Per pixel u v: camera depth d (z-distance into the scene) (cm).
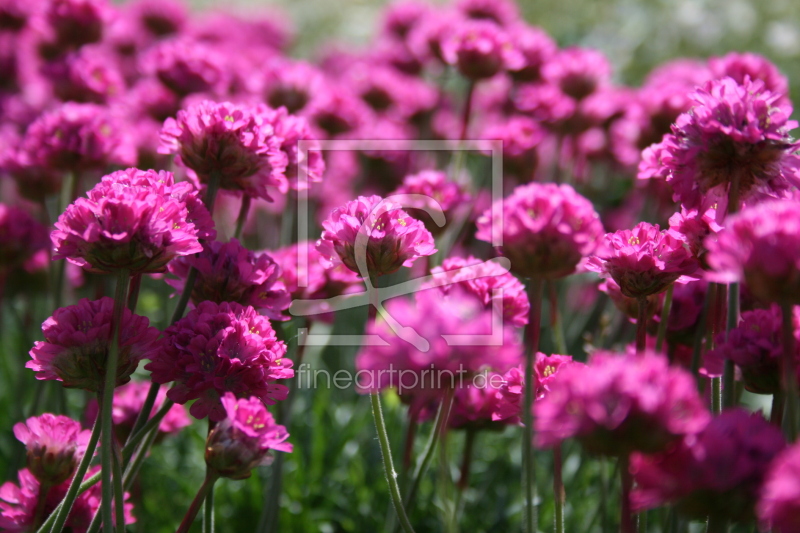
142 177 28
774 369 27
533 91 43
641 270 28
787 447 25
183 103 38
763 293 25
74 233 27
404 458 32
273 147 30
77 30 44
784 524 24
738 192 28
